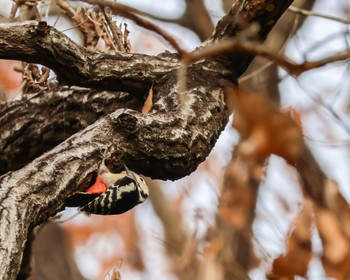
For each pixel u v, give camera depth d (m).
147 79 11.98
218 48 8.14
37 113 12.98
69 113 12.84
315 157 14.31
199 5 18.02
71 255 22.05
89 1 7.98
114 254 21.67
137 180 11.91
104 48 14.30
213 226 15.11
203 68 12.16
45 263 21.66
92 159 10.30
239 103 10.89
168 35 7.98
